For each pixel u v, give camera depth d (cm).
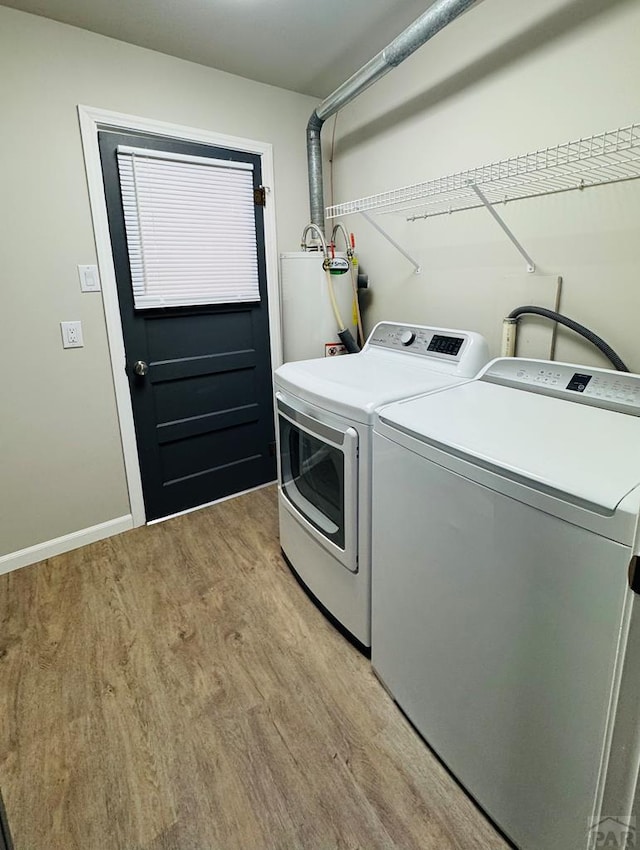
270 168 256
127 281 222
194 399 256
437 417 122
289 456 189
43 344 205
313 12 185
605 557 75
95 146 201
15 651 164
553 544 83
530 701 93
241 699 144
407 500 120
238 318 263
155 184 218
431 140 208
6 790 118
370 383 159
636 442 101
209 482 272
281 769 123
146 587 198
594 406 131
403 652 132
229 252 249
